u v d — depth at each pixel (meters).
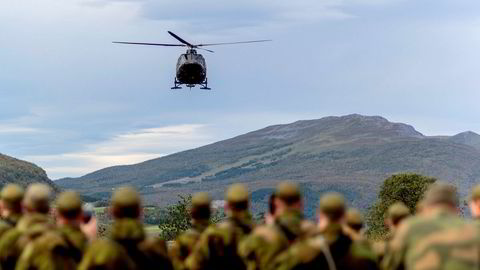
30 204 17.52
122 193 15.69
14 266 17.30
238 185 18.88
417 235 14.77
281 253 16.81
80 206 16.61
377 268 15.93
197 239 19.42
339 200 15.92
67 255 16.06
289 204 17.28
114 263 15.16
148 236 15.98
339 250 15.65
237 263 18.30
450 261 14.27
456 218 14.98
